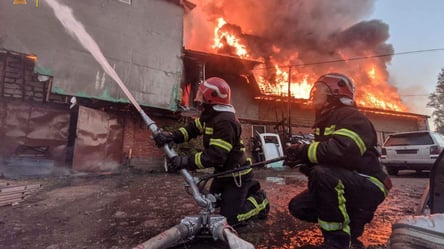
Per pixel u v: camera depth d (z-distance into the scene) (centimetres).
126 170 816
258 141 1167
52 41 697
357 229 188
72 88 717
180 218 268
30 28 671
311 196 201
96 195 397
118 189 459
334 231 168
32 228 232
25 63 681
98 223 249
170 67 905
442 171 161
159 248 146
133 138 851
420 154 745
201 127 231
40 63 676
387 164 827
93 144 752
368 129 164
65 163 715
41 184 501
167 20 923
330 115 178
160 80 879
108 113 806
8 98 660
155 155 872
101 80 763
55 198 371
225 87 213
